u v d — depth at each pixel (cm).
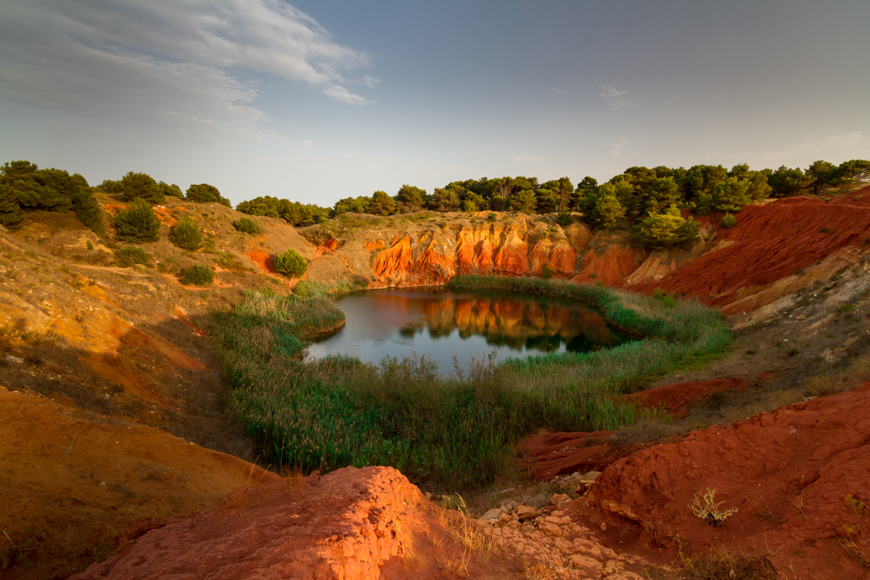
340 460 1138
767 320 2442
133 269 2577
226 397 1438
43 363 960
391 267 5972
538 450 1226
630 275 5069
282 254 4272
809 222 3522
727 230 4606
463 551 427
